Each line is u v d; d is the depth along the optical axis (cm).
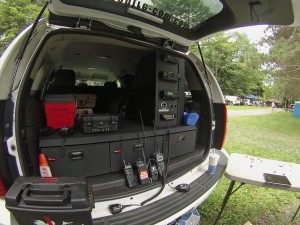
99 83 537
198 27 187
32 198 97
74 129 179
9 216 114
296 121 1427
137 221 128
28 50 132
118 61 290
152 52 209
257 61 1462
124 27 165
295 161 496
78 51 236
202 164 216
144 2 147
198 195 163
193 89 251
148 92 213
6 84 121
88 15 140
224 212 271
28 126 151
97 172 162
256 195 324
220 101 234
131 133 177
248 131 914
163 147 196
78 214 98
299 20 143
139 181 159
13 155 124
